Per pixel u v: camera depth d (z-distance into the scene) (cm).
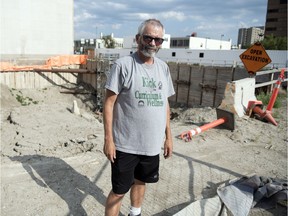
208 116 928
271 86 1175
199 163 526
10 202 369
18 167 483
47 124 1512
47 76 3350
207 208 347
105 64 3284
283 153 602
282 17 7812
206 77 2762
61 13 4031
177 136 684
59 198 384
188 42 6988
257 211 363
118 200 291
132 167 279
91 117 2002
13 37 3600
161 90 270
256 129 752
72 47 4281
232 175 480
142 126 266
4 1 3469
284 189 386
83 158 534
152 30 246
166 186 431
